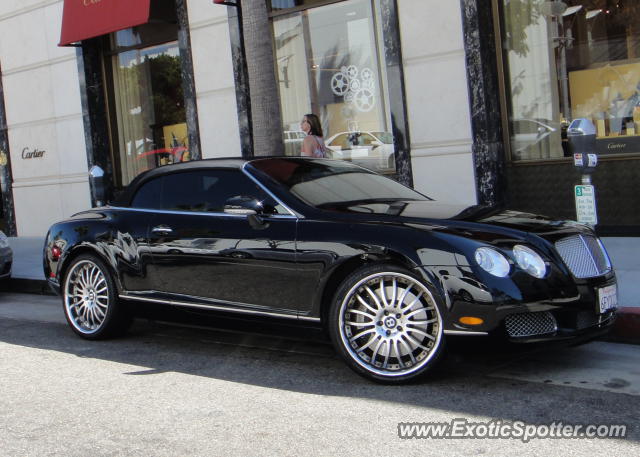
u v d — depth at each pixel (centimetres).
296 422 400
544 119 921
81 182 1366
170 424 406
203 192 562
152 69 1284
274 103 791
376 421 396
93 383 494
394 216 479
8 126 1479
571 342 446
